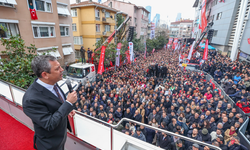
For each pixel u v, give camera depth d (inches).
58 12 651.5
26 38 514.6
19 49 209.5
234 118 238.8
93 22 882.8
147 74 630.5
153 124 231.5
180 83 451.8
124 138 94.3
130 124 154.1
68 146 119.0
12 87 131.2
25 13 499.8
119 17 1025.5
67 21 727.7
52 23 596.4
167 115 248.7
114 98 321.4
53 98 54.9
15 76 192.7
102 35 961.5
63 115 50.8
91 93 365.1
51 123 48.1
